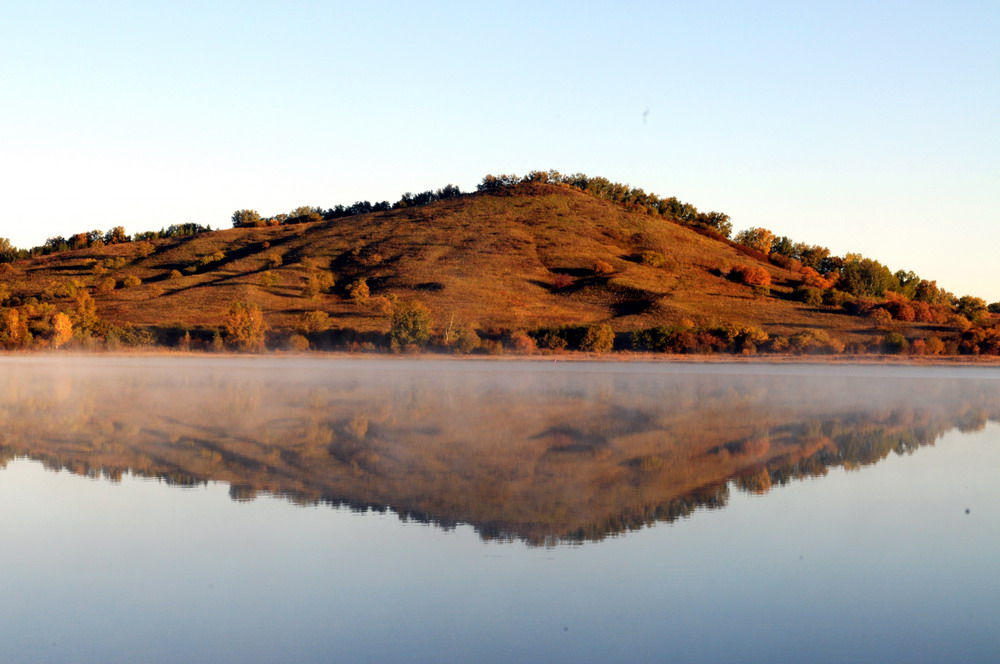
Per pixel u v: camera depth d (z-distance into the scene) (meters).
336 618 15.09
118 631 14.57
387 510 21.19
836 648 14.05
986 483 24.83
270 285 123.50
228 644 14.14
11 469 25.67
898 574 17.19
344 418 36.31
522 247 144.62
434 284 120.88
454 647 14.02
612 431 33.38
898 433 34.00
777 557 18.14
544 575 17.02
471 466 26.19
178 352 86.38
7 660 13.64
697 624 14.91
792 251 184.88
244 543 18.75
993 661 13.61
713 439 31.84
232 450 28.56
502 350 87.38
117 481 24.20
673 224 179.88
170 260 152.62
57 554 18.09
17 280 137.75
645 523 20.30
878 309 107.19
